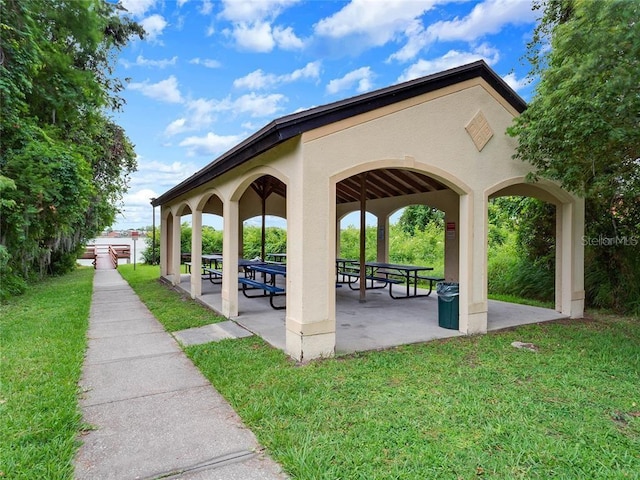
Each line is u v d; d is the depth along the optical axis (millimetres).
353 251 19016
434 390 3574
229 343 5254
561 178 5477
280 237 21781
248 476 2375
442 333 5750
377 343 5188
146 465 2482
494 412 3131
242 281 8828
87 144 12875
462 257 5797
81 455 2594
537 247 9297
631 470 2361
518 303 8648
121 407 3340
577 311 7078
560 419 3018
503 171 6105
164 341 5496
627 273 7520
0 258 7949
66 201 8945
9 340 5250
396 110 5031
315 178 4492
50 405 3244
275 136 4430
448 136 5500
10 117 7723
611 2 3742
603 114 4352
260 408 3221
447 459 2469
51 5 9625
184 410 3285
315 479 2270
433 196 9953
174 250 11523
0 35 7328
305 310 4453
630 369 4168
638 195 5809
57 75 9562
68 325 6168
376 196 12336
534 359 4504
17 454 2510
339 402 3316
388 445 2633
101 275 15758
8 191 7633
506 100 6121
